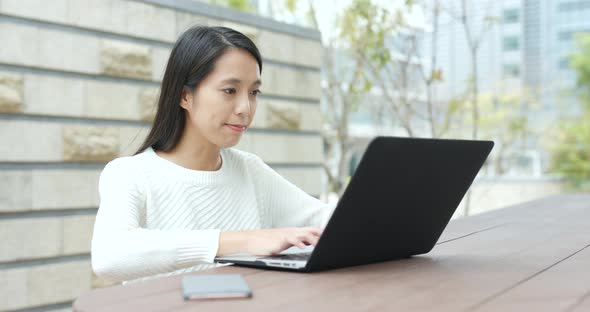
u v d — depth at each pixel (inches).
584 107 291.9
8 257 95.3
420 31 167.3
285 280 33.3
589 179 270.1
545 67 294.7
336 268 37.3
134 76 111.5
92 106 105.8
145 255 39.8
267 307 27.0
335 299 28.6
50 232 100.1
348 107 172.1
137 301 28.0
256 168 58.7
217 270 36.4
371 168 33.0
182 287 29.9
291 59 144.7
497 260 40.6
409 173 35.8
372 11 155.7
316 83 151.3
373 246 37.8
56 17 101.1
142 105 112.7
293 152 145.5
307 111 148.9
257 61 48.7
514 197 272.1
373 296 29.3
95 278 105.6
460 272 35.9
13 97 95.6
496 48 283.3
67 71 102.7
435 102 197.6
